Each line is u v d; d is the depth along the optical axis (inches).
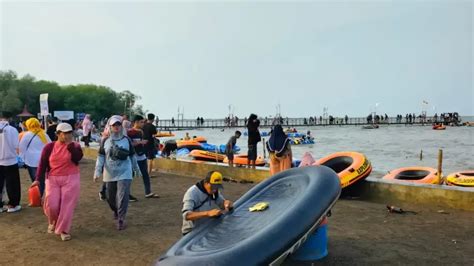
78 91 4630.9
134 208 365.1
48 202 278.8
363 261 231.0
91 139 1220.5
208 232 195.6
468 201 341.4
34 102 4126.5
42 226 309.6
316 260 232.2
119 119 299.0
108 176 298.8
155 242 271.9
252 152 569.3
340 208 357.4
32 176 361.1
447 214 331.9
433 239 268.5
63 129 275.3
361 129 3971.5
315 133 3248.0
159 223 316.5
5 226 309.9
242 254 154.1
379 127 4382.4
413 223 307.0
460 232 283.1
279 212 188.9
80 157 280.8
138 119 403.2
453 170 1067.3
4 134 343.0
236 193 430.0
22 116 1685.5
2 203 353.7
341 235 278.4
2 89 3991.1
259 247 157.2
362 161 408.5
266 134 2662.4
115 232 294.2
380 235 278.1
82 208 366.0
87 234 289.9
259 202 220.4
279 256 160.9
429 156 1462.8
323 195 186.1
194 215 210.5
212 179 212.5
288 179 229.9
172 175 572.1
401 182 390.9
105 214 343.9
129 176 301.6
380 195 390.9
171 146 849.5
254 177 505.4
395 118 5295.3
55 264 235.5
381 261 230.8
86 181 518.6
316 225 179.6
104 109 4638.3
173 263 160.1
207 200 217.3
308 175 215.0
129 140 304.8
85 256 247.6
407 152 1617.9
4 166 344.8
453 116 4589.1
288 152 349.1
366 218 322.7
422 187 366.9
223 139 2694.4
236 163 762.8
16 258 244.7
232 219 204.5
